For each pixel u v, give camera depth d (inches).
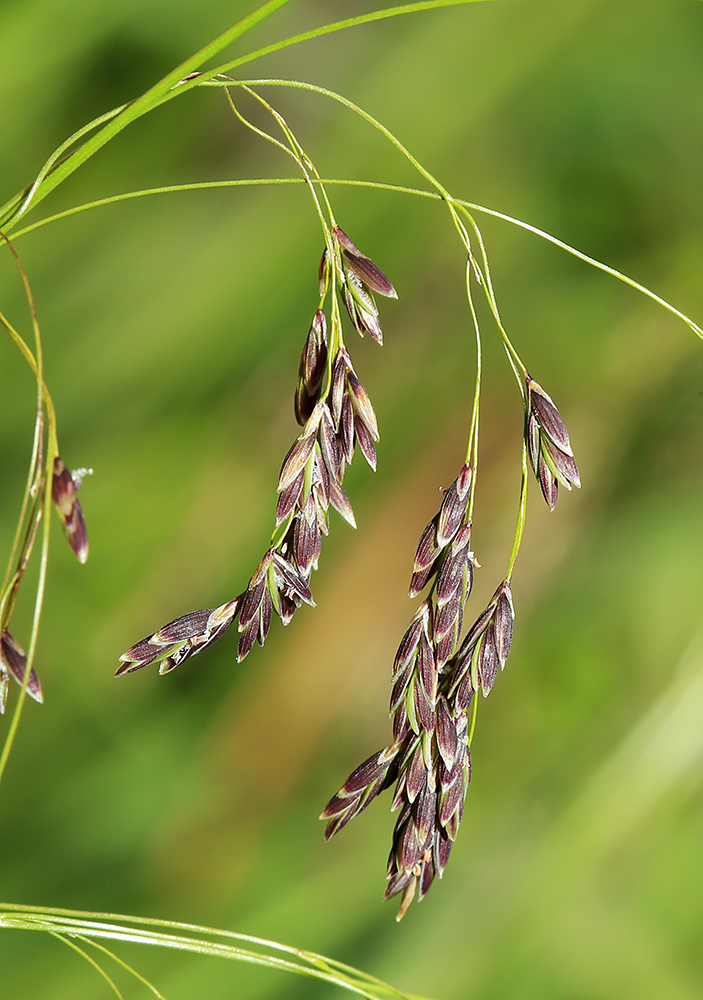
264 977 12.8
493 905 13.3
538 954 12.8
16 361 15.1
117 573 14.9
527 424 9.2
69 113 15.6
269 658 15.5
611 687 14.9
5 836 13.8
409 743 9.3
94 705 14.7
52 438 8.9
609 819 13.8
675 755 14.1
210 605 15.2
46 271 15.4
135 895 13.7
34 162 15.4
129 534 15.1
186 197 15.9
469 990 12.6
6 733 14.2
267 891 13.6
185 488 15.4
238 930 13.1
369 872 13.8
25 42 14.7
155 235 15.7
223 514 15.6
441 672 9.4
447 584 9.2
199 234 15.7
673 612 15.3
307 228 15.7
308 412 9.2
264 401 16.0
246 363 15.8
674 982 12.7
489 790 14.6
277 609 9.2
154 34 15.5
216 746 14.9
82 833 13.9
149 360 15.3
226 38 9.0
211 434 15.7
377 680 15.5
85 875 13.7
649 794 13.8
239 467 15.8
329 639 15.6
